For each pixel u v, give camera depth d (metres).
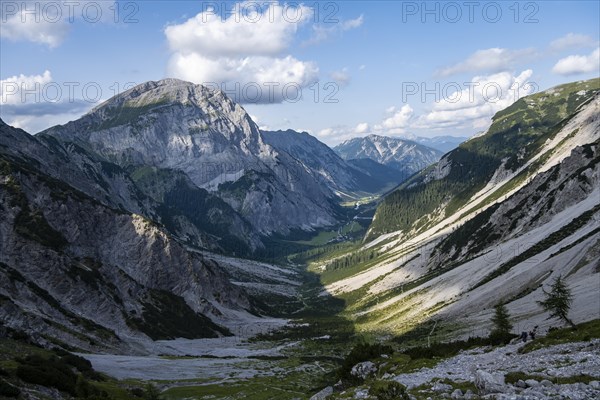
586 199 182.88
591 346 44.72
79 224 188.00
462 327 129.38
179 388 94.25
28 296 127.81
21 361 64.56
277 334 194.50
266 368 127.06
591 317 85.00
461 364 51.06
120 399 65.31
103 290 159.50
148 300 180.12
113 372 96.88
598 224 148.88
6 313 108.50
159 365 115.00
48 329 114.69
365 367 63.62
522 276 146.25
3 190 166.88
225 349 160.38
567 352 45.09
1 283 124.94
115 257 195.75
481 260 196.75
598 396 28.08
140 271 196.38
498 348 59.41
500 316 83.69
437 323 149.12
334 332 190.00
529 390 30.86
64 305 140.75
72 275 151.50
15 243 148.12
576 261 131.38
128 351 131.25
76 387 59.19
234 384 101.62
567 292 76.12
